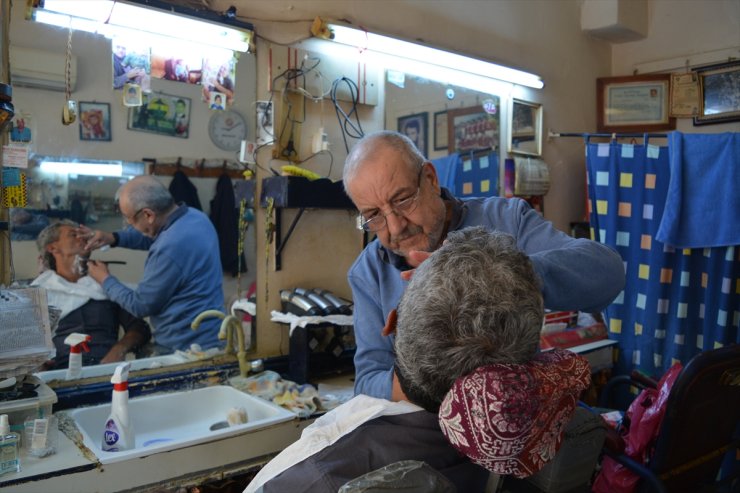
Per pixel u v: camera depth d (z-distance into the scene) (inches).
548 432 26.5
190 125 77.8
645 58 133.6
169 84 75.6
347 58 90.7
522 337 26.7
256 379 77.1
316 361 81.1
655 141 130.6
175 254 77.2
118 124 72.4
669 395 64.0
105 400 69.8
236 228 82.0
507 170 115.3
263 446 62.9
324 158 89.2
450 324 26.8
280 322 83.3
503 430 24.5
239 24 76.9
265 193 82.3
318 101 88.0
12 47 64.2
